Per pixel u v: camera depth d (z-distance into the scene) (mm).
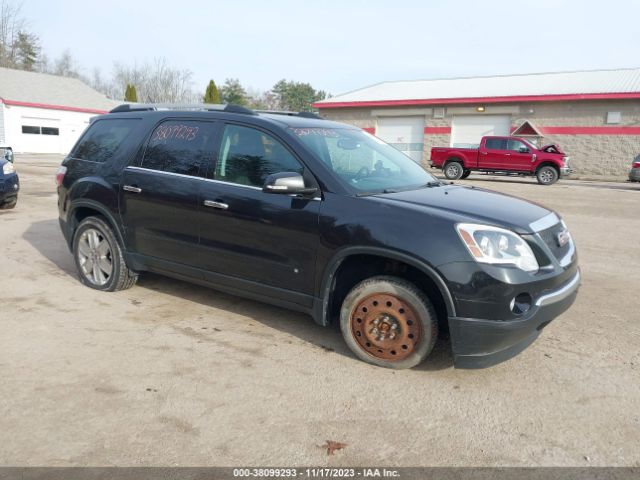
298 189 3699
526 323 3277
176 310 4738
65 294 5117
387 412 3119
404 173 4488
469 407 3188
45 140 38969
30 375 3465
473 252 3258
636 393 3381
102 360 3707
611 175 25047
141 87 68125
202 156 4406
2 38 62094
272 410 3111
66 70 73688
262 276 4074
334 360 3795
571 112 25547
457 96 28531
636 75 27500
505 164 20438
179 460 2637
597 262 6914
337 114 32188
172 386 3363
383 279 3590
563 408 3191
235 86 74500
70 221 5406
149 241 4734
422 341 3518
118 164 4941
